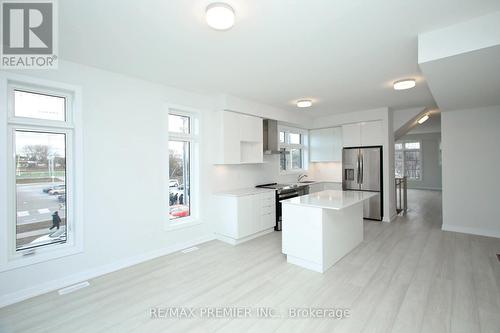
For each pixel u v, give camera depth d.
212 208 4.40
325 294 2.50
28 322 2.12
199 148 4.19
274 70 3.11
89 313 2.24
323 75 3.30
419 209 6.72
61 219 2.84
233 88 3.87
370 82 3.59
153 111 3.56
